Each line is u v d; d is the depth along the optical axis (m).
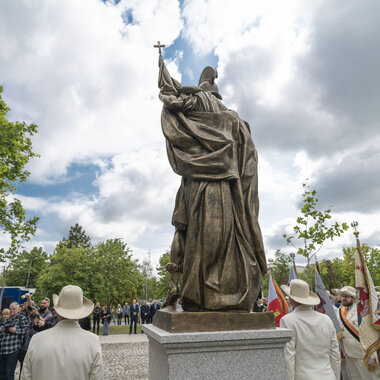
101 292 32.16
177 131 3.83
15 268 57.59
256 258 3.75
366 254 30.83
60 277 30.27
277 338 2.96
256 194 4.04
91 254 33.47
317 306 6.34
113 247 38.72
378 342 4.71
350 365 5.29
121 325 27.77
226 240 3.47
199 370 2.73
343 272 30.88
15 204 15.02
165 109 4.06
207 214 3.51
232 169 3.76
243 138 4.09
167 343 2.68
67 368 2.68
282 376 2.92
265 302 9.05
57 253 31.89
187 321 2.99
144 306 19.25
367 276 5.07
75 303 2.99
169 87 4.09
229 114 4.02
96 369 2.82
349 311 5.45
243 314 3.16
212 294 3.29
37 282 32.31
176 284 3.80
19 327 6.62
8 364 6.44
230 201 3.63
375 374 5.00
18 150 14.02
